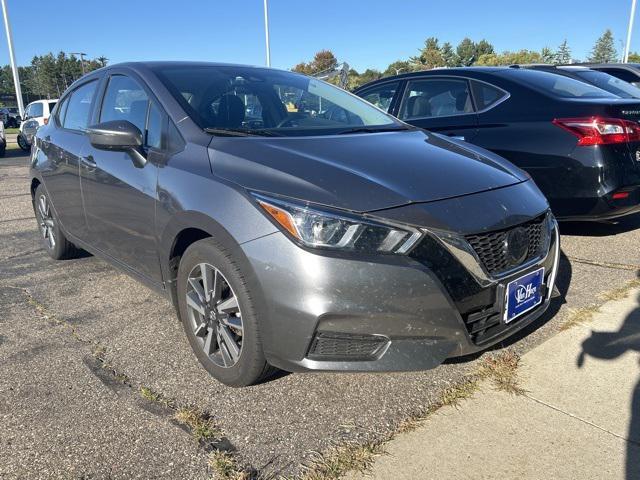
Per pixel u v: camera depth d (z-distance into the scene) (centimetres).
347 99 390
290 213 223
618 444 221
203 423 236
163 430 233
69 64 7656
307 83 390
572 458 213
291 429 233
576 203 435
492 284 236
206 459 215
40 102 1833
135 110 334
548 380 266
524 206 258
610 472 206
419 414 242
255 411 246
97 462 214
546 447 220
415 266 218
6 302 380
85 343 315
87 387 268
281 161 252
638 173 433
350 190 230
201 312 269
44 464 213
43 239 485
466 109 504
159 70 341
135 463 213
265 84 359
